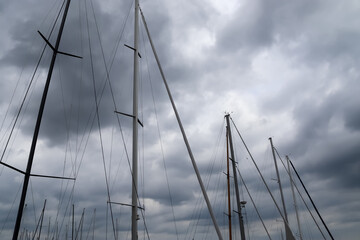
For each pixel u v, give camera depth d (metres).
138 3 15.96
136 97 14.04
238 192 23.02
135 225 11.83
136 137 13.30
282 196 32.91
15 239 8.35
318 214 28.83
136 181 12.54
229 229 21.66
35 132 9.45
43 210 22.75
